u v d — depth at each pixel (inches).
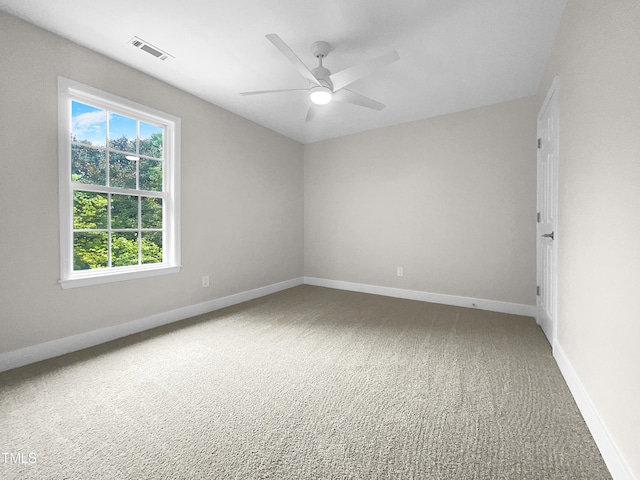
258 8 75.2
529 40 87.7
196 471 45.1
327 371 78.1
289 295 163.3
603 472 45.2
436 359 85.0
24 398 64.6
